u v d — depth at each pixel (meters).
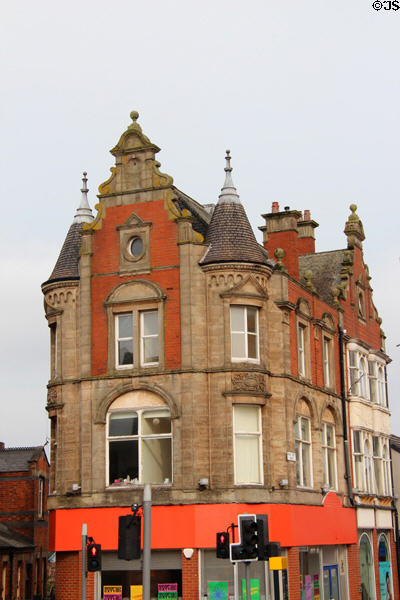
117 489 35.88
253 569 35.22
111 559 35.81
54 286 38.72
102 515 35.88
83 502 36.31
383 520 50.34
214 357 35.91
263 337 36.91
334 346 45.59
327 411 44.16
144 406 36.34
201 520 34.56
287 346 37.97
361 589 46.41
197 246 36.75
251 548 24.55
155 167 37.97
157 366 36.34
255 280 36.72
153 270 37.03
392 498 51.62
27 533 53.91
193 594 34.06
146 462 36.03
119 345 37.34
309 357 41.19
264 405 36.34
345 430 45.72
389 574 50.78
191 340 35.91
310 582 39.88
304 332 41.34
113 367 37.00
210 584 34.53
